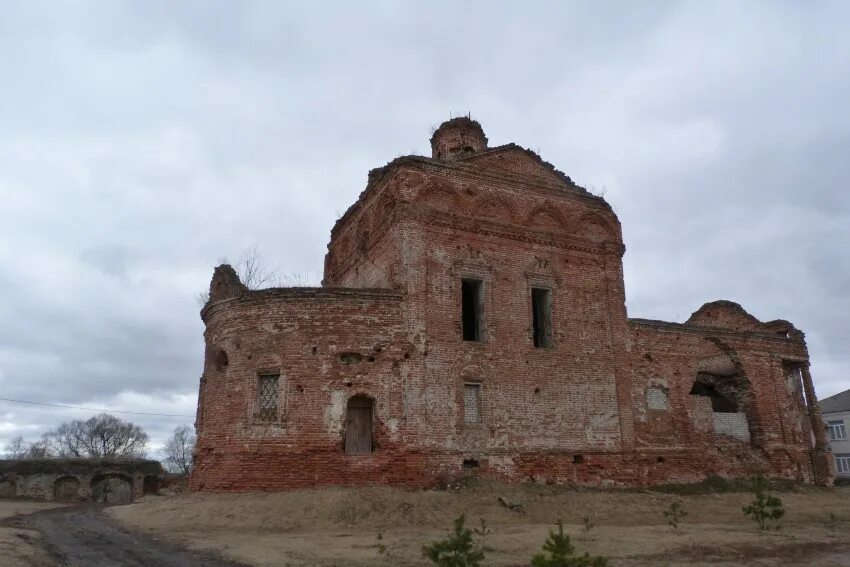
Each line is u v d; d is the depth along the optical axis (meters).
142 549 13.20
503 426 21.25
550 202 24.83
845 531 15.91
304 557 11.83
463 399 20.95
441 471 19.89
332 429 19.38
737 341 27.25
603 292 24.67
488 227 23.12
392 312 20.75
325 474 18.95
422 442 19.89
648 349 25.00
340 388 19.77
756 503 16.84
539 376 22.39
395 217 22.14
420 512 16.84
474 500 18.33
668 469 23.73
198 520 16.75
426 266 21.64
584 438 22.45
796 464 26.95
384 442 19.55
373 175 25.73
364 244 25.48
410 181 22.45
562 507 18.48
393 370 20.20
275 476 18.97
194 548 13.16
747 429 26.55
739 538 14.32
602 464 22.45
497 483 20.16
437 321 21.27
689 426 24.83
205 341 22.70
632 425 23.47
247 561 11.55
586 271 24.64
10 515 21.39
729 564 11.27
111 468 34.31
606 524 17.03
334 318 20.33
